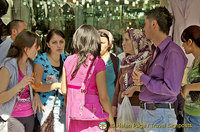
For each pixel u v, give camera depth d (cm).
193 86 208
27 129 237
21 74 227
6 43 282
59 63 255
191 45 226
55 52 247
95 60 185
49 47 250
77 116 179
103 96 188
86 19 477
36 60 245
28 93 235
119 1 463
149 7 454
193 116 224
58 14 454
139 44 253
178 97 281
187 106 231
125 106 248
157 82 183
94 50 186
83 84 183
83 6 473
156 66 189
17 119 227
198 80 218
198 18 362
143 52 252
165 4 383
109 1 466
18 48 225
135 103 252
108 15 470
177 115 278
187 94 231
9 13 402
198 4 359
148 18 193
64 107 250
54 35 245
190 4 361
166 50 185
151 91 186
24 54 228
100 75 185
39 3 441
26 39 223
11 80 218
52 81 246
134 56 255
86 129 184
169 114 192
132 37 254
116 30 468
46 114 243
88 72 183
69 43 464
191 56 360
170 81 177
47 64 246
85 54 183
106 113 187
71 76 186
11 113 221
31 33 228
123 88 256
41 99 244
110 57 314
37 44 230
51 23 449
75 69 183
